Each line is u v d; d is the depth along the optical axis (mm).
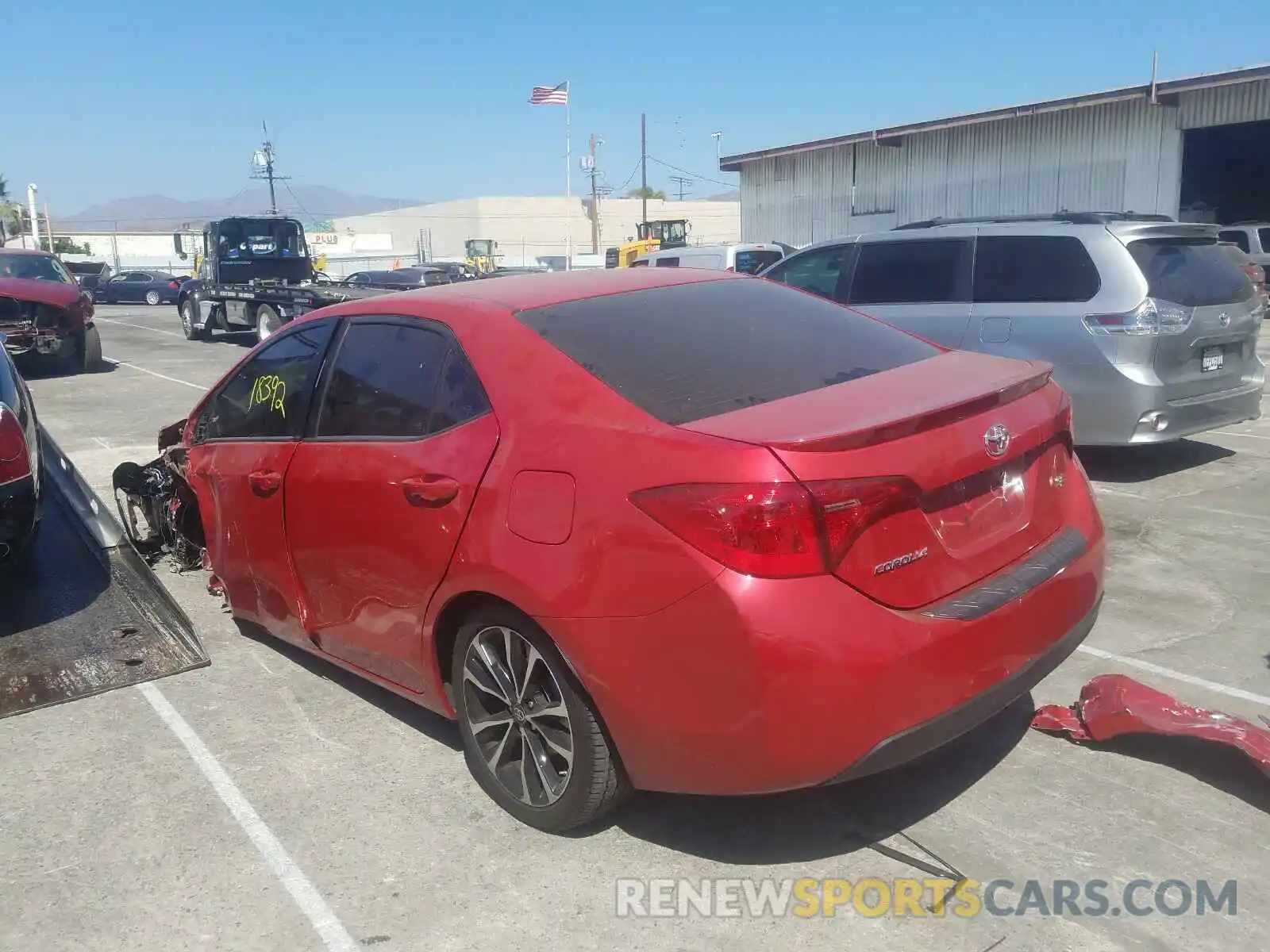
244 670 4754
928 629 2842
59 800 3688
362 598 3820
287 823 3492
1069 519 3580
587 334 3480
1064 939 2822
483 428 3350
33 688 4594
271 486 4223
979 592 3062
